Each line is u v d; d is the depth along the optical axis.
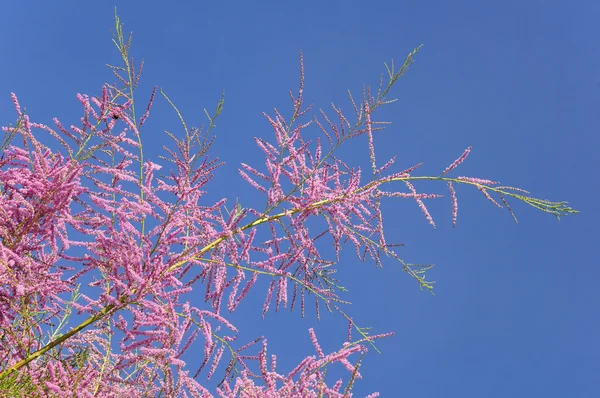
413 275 4.04
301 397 3.23
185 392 3.53
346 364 3.23
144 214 3.90
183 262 3.80
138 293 3.59
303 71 3.84
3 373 3.65
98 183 3.87
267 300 3.81
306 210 3.99
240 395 3.39
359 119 3.84
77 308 3.79
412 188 3.87
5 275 3.69
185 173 3.98
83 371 3.97
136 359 3.61
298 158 3.93
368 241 4.14
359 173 3.99
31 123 3.81
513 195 3.70
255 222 4.01
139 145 3.99
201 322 3.59
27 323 3.81
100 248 3.94
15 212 3.84
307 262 4.10
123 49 3.97
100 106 3.95
